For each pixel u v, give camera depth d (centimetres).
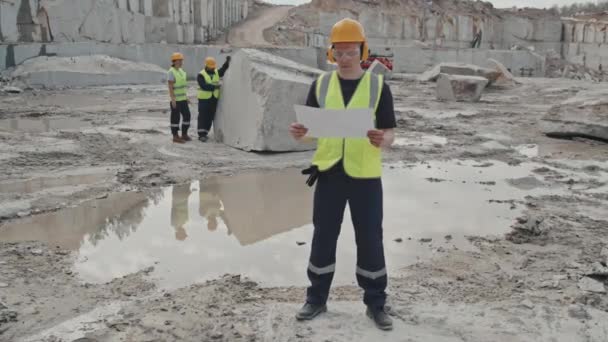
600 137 1173
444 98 2106
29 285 458
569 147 1138
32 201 693
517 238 588
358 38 345
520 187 813
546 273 491
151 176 834
